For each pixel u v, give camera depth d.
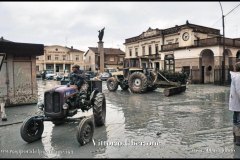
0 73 10.95
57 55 65.31
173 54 30.17
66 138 6.19
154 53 39.81
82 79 7.25
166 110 9.80
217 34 33.72
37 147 5.57
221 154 4.88
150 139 5.94
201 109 9.88
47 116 6.03
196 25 33.03
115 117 8.62
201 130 6.67
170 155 4.86
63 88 6.23
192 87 21.02
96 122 7.20
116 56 62.44
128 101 12.60
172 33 36.25
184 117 8.38
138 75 16.00
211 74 26.52
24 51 11.32
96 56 63.44
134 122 7.79
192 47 27.42
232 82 5.73
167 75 18.69
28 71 11.82
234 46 27.00
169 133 6.45
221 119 7.96
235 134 5.43
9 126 7.64
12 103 11.25
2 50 10.62
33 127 6.03
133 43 44.47
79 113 9.14
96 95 7.28
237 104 5.69
